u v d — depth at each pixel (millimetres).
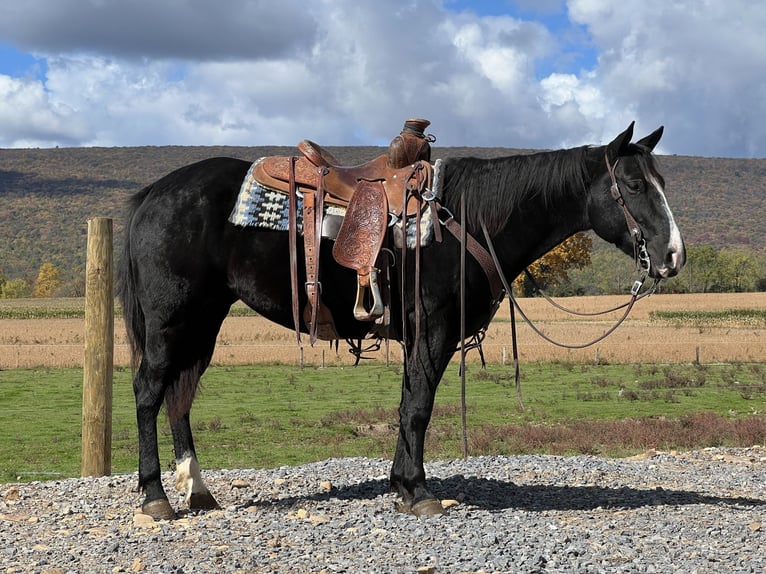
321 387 26328
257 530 5953
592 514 6484
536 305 69500
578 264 71938
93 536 5934
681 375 28156
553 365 33031
